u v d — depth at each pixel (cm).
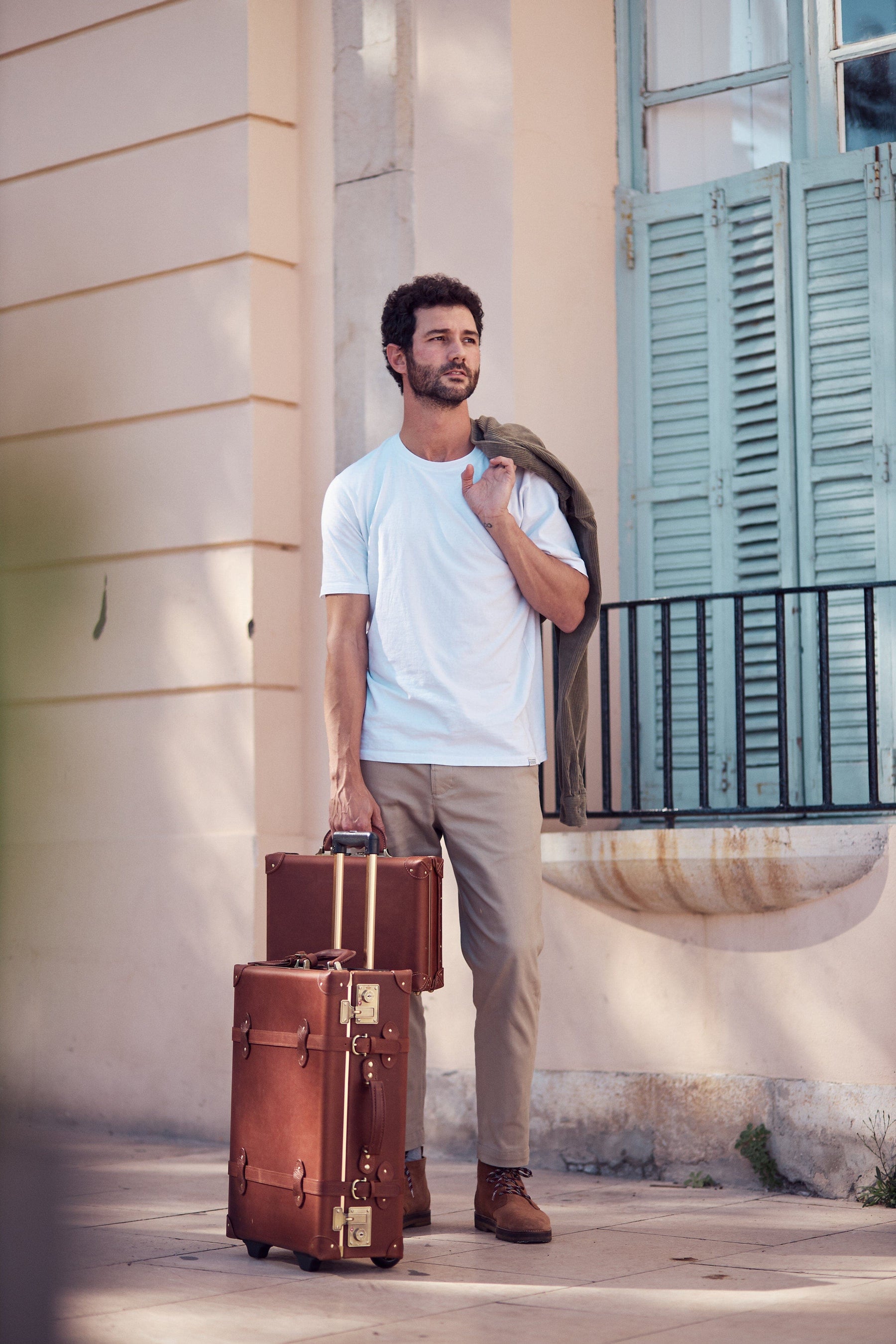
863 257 411
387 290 437
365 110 444
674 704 437
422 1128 301
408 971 261
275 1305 229
